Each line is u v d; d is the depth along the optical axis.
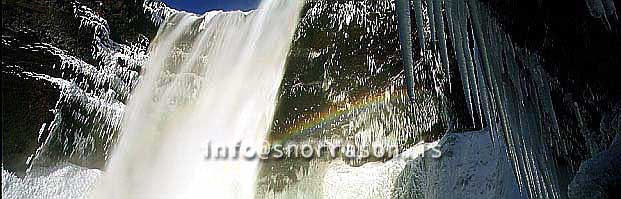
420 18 3.75
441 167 8.00
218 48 11.02
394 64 8.38
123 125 10.91
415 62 8.09
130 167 11.00
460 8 3.71
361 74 8.70
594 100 3.96
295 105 9.44
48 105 9.49
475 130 8.12
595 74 3.82
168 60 11.54
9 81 8.98
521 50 4.02
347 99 9.02
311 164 9.48
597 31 3.55
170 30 11.82
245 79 10.33
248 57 10.35
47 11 9.35
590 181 3.45
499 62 3.95
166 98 11.30
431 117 8.41
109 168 10.75
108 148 10.73
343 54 8.62
